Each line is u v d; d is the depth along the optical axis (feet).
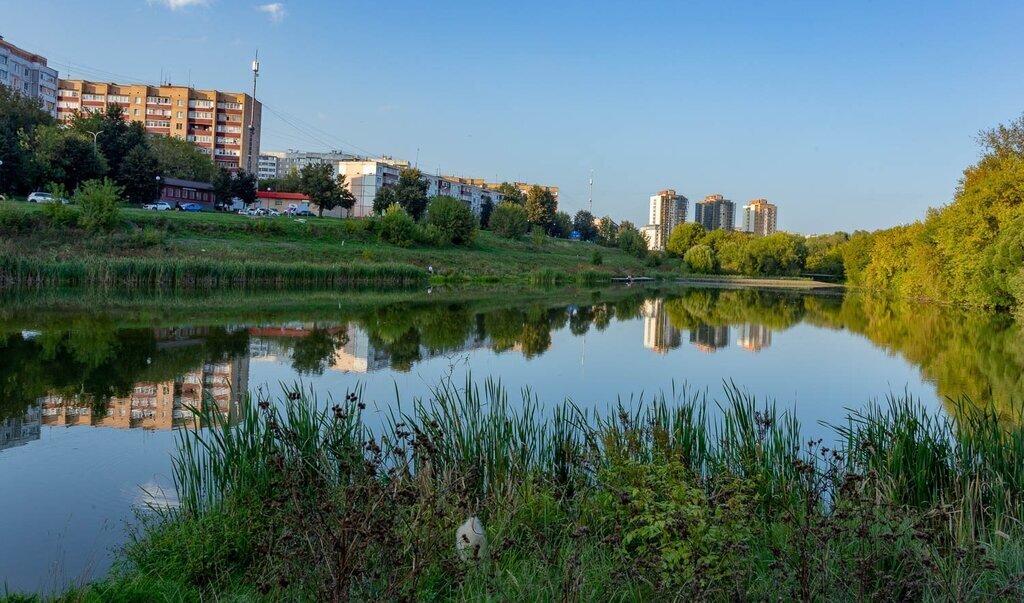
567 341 77.97
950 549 17.31
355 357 61.26
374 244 215.31
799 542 16.46
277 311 98.22
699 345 77.77
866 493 20.63
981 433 24.56
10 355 55.93
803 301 163.73
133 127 252.21
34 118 234.38
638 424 27.73
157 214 190.08
